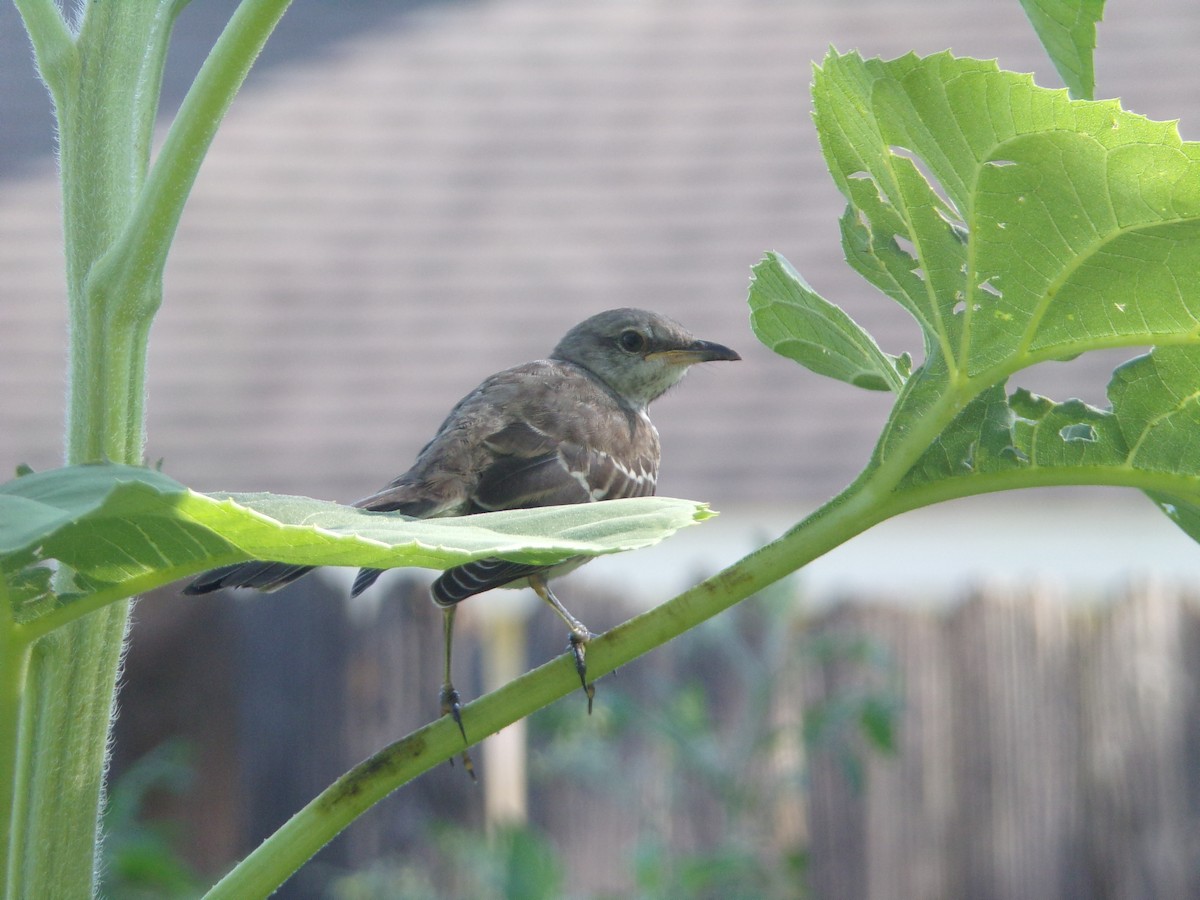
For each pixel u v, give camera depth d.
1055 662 12.42
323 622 12.99
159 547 2.03
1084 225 2.66
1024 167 2.61
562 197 16.92
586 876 12.65
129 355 2.46
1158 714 12.23
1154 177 2.54
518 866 8.92
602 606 12.95
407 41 19.67
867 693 11.21
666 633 2.64
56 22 2.58
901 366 3.73
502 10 20.28
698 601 2.66
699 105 18.11
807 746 10.88
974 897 12.39
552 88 18.70
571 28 19.86
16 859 2.42
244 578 4.01
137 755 13.13
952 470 2.79
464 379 14.75
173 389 14.71
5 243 16.30
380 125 18.19
